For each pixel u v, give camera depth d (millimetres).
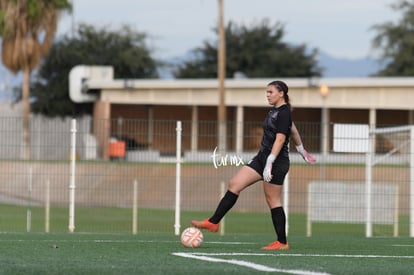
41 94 174250
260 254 26125
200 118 153875
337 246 31609
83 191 63969
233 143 63781
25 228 55625
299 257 25438
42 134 69000
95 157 62594
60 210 67875
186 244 28391
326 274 21125
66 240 32750
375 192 50719
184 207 66250
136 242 31719
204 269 21406
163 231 52312
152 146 65312
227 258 24547
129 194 64875
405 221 55406
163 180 65688
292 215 70062
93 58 185000
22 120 66688
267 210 72312
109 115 140000
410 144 50031
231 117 154375
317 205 51281
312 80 128250
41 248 27078
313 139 52750
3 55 124125
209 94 134750
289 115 27344
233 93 133750
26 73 124750
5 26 122188
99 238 35719
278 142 27172
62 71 178000
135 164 63531
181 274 20547
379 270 22219
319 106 128875
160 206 66375
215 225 28234
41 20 123250
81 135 62656
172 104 139375
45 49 124375
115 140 68875
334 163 57594
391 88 126875
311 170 60281
